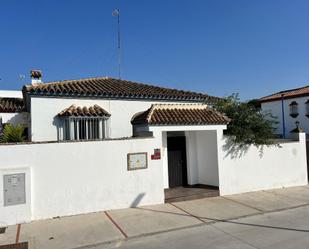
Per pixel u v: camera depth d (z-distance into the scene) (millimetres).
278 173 12312
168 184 11523
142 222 7852
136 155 9305
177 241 6594
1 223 7559
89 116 10273
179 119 10047
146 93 11727
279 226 7512
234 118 11641
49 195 8133
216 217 8328
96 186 8719
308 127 24297
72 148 8445
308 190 11922
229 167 11172
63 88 10555
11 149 7773
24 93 11164
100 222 7836
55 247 6309
